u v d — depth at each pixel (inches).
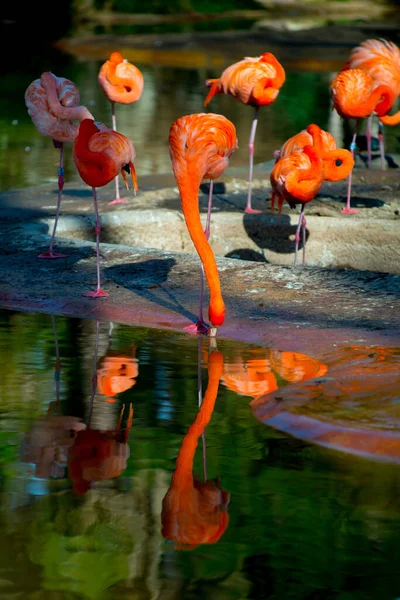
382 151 677.9
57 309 350.9
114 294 366.0
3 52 1441.9
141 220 506.0
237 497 199.8
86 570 169.8
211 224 504.4
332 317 328.8
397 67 568.1
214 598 161.2
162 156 733.3
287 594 163.8
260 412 250.2
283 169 407.8
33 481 207.5
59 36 1651.1
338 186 616.1
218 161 318.3
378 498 199.6
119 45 1546.5
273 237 502.3
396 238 480.7
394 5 2182.6
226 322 328.5
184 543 180.7
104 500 197.5
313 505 195.2
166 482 206.8
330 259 495.2
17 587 166.1
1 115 928.3
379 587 166.4
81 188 605.6
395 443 227.5
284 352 297.7
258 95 506.3
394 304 341.4
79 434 232.7
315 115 947.3
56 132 403.5
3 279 386.3
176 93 1082.7
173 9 2014.0
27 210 528.4
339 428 236.2
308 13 2081.7
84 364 287.9
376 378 269.6
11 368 283.0
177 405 254.2
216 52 1475.1
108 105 983.6
